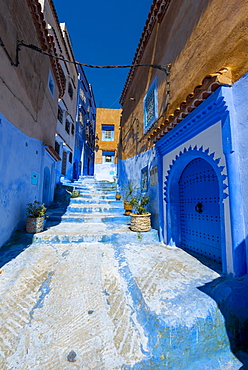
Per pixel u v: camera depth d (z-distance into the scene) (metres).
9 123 4.08
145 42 7.65
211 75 2.87
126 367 1.69
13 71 4.18
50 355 1.76
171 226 4.66
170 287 2.60
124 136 11.41
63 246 4.49
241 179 2.71
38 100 5.97
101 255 4.05
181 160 4.23
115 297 2.64
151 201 6.21
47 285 2.90
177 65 4.96
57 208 7.79
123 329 2.07
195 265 3.37
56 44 9.93
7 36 3.82
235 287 2.41
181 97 4.67
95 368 1.65
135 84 9.29
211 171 3.70
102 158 18.47
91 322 2.17
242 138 2.70
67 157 13.52
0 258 3.62
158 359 1.79
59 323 2.15
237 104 2.79
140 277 2.95
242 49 2.77
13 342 1.88
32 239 4.54
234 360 1.94
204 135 3.43
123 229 5.59
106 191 11.13
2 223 4.02
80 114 18.50
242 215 2.67
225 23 3.17
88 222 6.46
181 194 4.71
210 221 3.69
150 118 7.05
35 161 5.89
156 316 2.04
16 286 2.82
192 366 1.84
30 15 4.96
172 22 5.41
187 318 2.04
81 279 3.10
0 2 3.53
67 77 13.07
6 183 4.07
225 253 2.88
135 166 8.53
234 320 2.21
